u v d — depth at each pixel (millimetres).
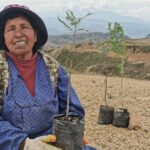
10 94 1434
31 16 1481
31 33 1478
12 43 1461
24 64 1479
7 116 1434
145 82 9766
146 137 4031
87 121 4594
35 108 1448
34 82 1486
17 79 1455
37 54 1532
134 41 18016
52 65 1527
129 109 5602
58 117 1443
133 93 7172
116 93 7000
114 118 4422
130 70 12414
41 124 1467
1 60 1463
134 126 4312
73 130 1365
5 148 1395
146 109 5656
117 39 4477
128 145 3715
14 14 1465
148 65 12914
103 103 5898
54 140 1369
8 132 1392
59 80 1541
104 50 3934
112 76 11164
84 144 1496
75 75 10266
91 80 9062
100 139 3846
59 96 1549
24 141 1374
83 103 5801
